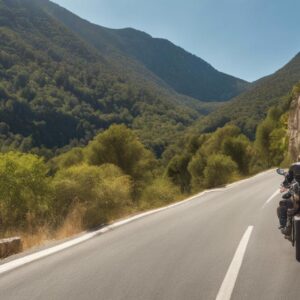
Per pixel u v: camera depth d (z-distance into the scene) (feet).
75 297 16.69
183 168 207.00
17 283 18.95
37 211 45.06
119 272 20.33
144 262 22.33
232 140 150.82
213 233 31.07
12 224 43.42
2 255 26.61
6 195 43.75
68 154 120.88
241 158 148.66
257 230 31.76
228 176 107.65
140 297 16.44
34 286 18.38
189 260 22.56
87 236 31.96
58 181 47.42
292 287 17.42
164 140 631.56
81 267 21.62
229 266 21.01
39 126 631.56
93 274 20.10
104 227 36.81
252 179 104.94
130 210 51.93
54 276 19.95
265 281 18.35
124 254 24.58
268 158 237.66
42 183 45.14
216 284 17.98
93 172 50.62
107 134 95.45
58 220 42.63
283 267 20.67
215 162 107.24
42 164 45.98
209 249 25.34
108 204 48.24
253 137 550.36
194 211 46.09
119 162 95.55
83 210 41.63
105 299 16.33
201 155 186.80
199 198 63.00
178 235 30.68
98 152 95.61
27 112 639.76
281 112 247.29
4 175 43.70
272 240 27.71
